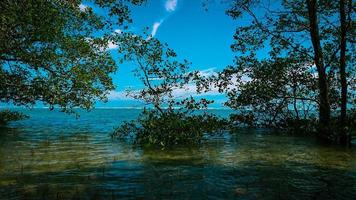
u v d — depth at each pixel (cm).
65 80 2069
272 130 3241
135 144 2258
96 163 1548
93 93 2127
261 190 1112
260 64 2745
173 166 1498
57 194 1020
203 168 1459
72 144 2255
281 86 2786
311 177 1300
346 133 2217
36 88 2025
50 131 3281
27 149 1992
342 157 1775
